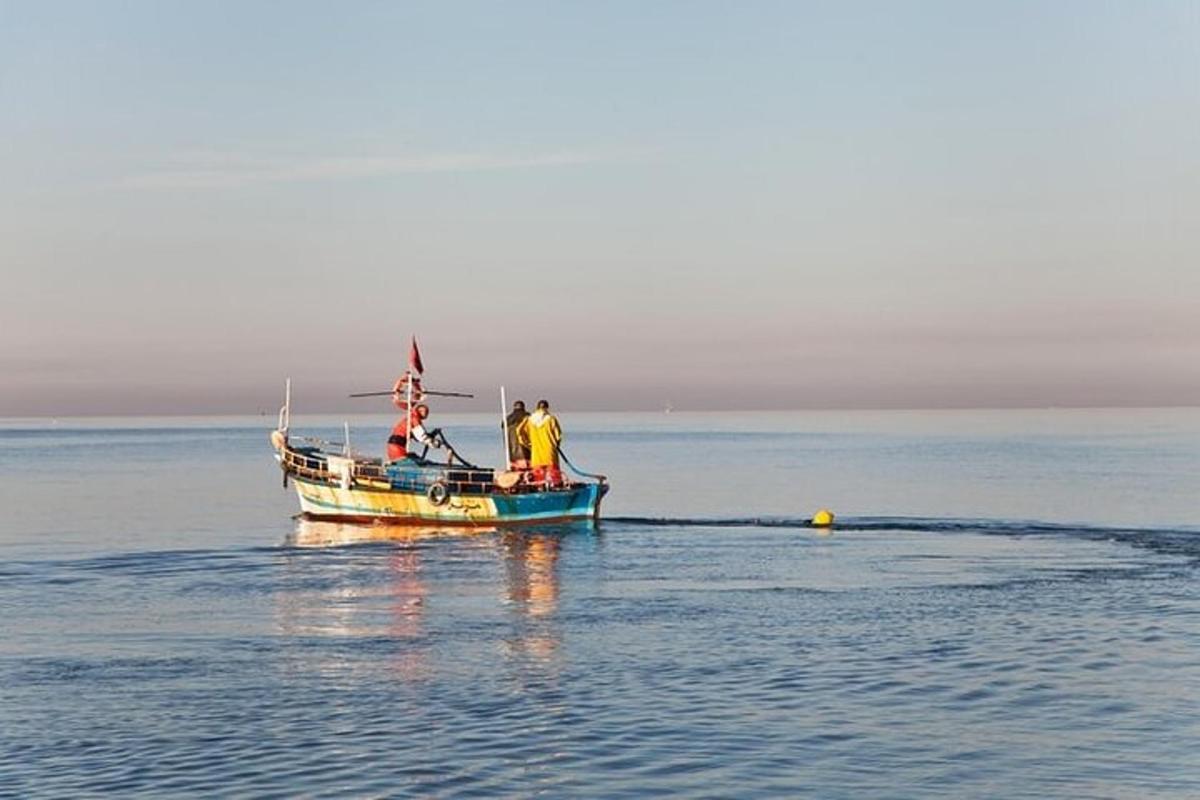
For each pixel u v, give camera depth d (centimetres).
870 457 11531
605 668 1997
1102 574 3062
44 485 7988
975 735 1602
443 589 2877
